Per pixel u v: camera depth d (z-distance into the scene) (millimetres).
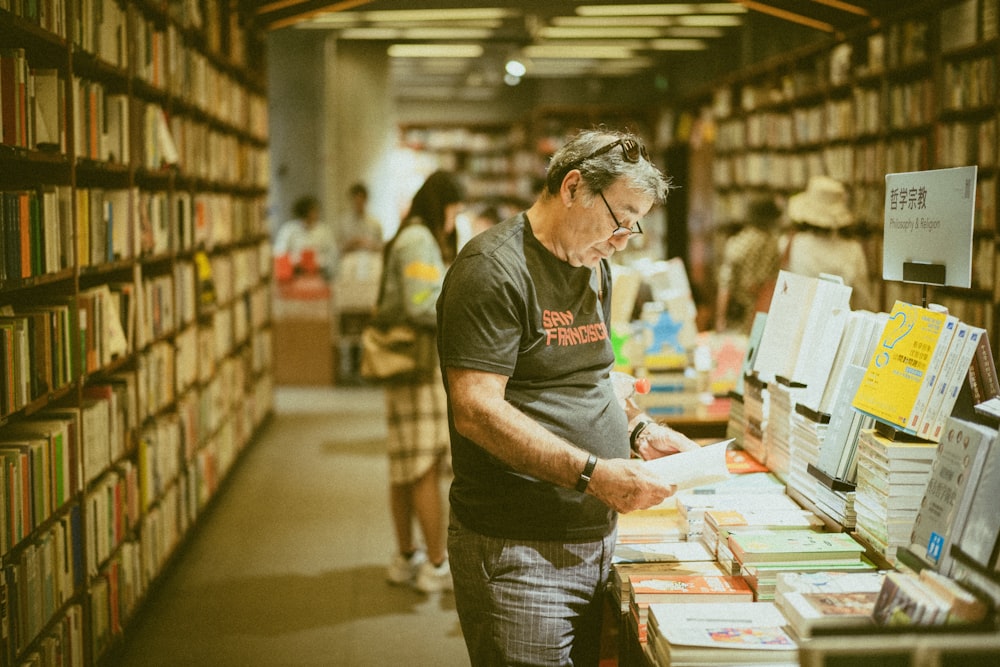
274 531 4652
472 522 1851
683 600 1815
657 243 11477
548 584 1821
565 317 1818
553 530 1817
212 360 4988
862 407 1866
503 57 11086
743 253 5852
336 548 4414
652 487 1675
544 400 1812
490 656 1853
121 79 3475
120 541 3256
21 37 2535
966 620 1301
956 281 1792
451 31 9445
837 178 6609
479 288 1723
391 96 9781
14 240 2348
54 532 2602
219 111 5371
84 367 2910
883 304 5910
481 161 14938
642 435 2104
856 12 4863
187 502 4344
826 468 2021
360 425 7020
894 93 5723
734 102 9312
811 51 7090
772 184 8133
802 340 2236
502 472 1808
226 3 5590
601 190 1723
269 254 7223
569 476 1684
